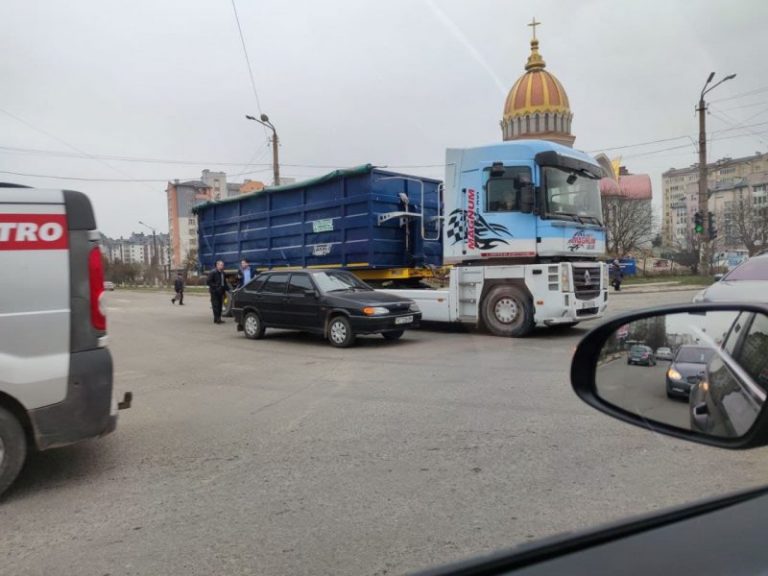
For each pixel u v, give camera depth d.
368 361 9.26
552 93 51.66
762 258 8.39
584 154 11.84
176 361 9.98
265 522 3.59
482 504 3.76
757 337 2.40
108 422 4.41
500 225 11.09
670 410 2.73
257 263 15.59
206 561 3.13
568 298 10.67
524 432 5.26
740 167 95.25
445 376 7.83
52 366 4.15
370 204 12.39
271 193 14.91
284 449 5.01
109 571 3.05
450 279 11.94
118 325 16.95
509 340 10.99
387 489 4.06
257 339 12.59
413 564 3.04
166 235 112.44
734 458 4.48
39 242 4.15
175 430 5.68
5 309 4.01
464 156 11.48
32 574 3.03
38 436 4.12
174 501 3.95
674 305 2.76
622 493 3.86
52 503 3.96
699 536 1.53
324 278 11.57
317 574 2.97
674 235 80.88
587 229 11.41
